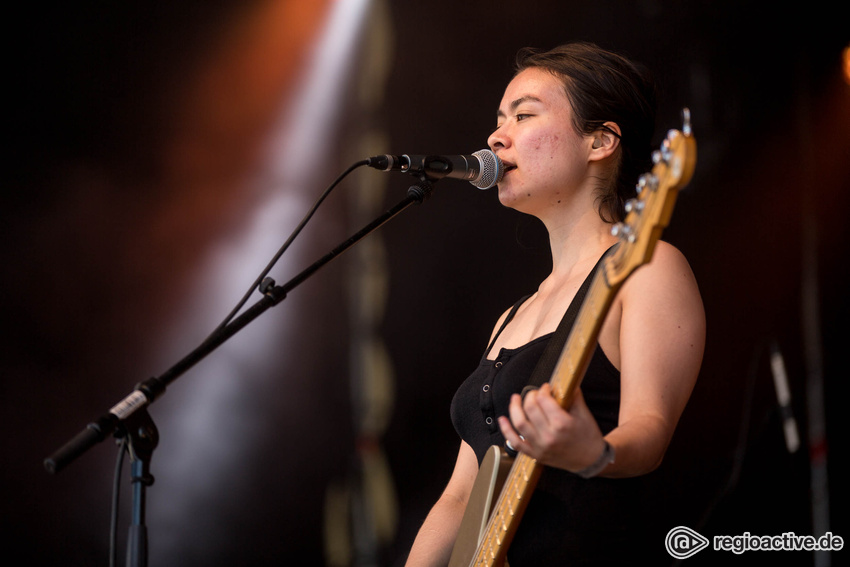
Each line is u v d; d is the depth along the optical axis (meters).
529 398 1.56
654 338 1.97
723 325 5.34
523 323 2.46
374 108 6.26
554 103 2.51
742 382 5.23
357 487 5.97
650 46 5.80
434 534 2.46
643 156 2.58
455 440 6.10
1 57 5.93
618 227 1.63
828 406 5.03
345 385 6.10
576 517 2.02
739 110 5.57
